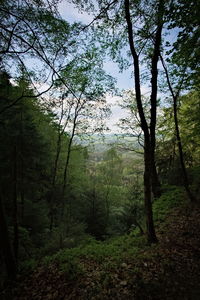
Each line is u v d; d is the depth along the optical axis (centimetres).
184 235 718
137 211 1248
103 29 734
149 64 1065
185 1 484
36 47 578
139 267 552
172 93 1100
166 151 1684
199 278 461
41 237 1102
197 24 518
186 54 643
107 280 505
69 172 2156
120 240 888
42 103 1075
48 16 532
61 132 1709
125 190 2283
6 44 572
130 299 429
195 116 1130
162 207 1088
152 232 736
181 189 1255
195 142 1462
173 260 559
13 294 539
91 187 1973
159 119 1585
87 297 460
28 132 1016
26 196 1221
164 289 440
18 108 906
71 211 1714
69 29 597
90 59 850
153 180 1262
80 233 1136
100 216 1638
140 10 720
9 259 614
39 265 671
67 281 541
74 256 694
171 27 544
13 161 925
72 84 1250
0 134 884
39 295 512
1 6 520
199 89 912
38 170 1316
